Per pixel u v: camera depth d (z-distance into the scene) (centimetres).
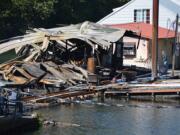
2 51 5572
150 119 3566
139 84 4684
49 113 3684
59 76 4734
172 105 4234
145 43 7288
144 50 7306
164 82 4769
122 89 4612
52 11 9919
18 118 2877
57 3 10562
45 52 5372
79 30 5838
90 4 11488
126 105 4184
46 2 9900
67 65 5012
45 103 4003
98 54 5562
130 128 3241
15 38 5828
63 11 10750
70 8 10850
